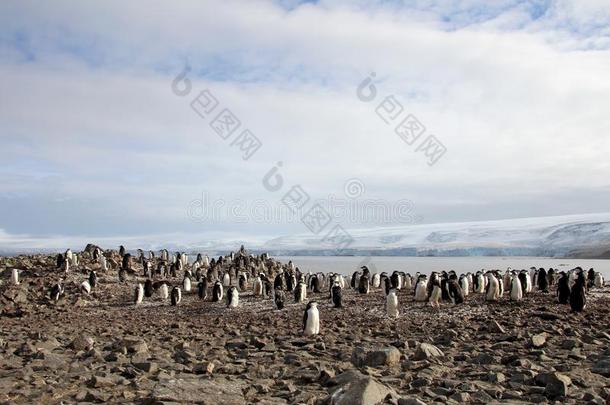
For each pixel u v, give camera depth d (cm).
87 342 1575
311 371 1138
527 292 3259
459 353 1388
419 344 1362
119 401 872
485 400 889
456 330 1912
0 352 1444
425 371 1119
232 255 6353
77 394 905
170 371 1135
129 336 1952
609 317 2236
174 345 1625
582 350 1404
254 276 4659
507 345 1499
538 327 1908
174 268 4659
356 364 1234
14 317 2827
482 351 1430
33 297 3344
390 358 1219
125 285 3962
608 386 995
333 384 1000
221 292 3453
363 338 1775
